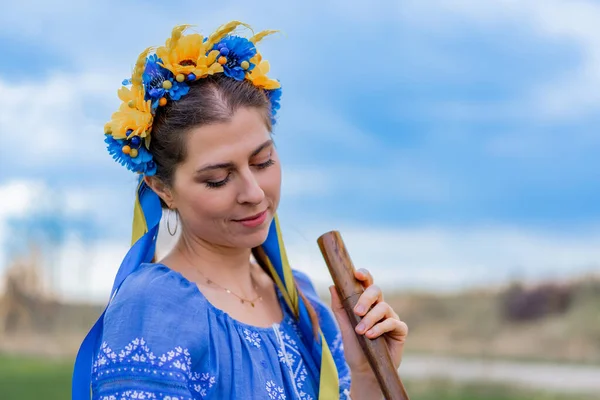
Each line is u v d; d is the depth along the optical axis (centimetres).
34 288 2031
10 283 2000
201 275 233
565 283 2112
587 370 1484
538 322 1977
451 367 1508
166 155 222
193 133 216
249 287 244
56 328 1948
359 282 239
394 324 236
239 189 219
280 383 224
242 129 218
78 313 1998
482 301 2159
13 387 1081
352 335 245
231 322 222
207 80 222
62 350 1711
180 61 224
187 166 219
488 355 1720
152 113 222
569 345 1761
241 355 218
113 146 228
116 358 204
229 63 226
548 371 1474
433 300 2234
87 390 217
